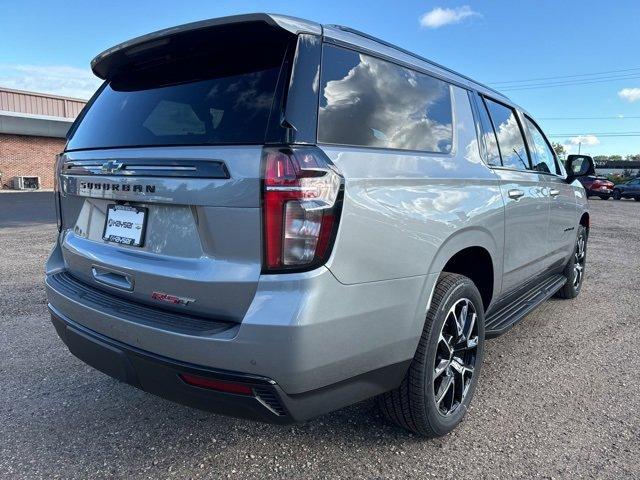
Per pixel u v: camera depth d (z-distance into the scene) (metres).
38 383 3.32
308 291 1.86
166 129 2.28
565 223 4.67
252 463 2.47
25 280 6.01
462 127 3.01
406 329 2.28
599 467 2.46
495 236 3.08
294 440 2.67
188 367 1.97
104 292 2.48
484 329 2.98
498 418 2.92
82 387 3.27
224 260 1.98
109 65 2.79
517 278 3.65
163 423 2.85
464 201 2.71
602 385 3.37
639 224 14.64
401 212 2.22
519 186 3.48
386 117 2.40
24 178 25.48
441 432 2.64
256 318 1.84
